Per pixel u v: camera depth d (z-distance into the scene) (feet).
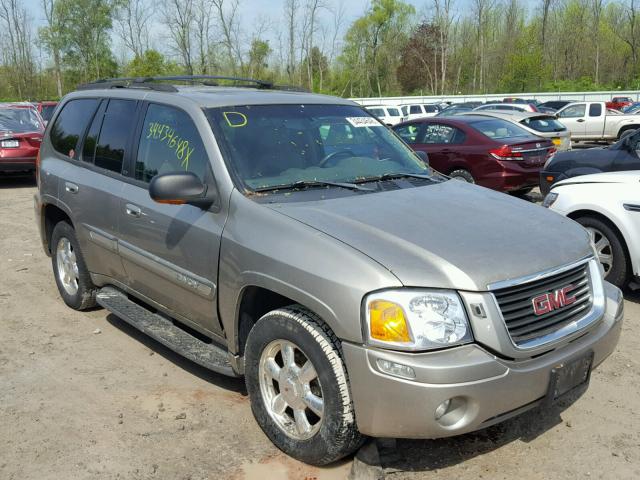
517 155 34.24
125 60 172.14
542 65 178.50
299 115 14.26
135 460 11.16
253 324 12.01
